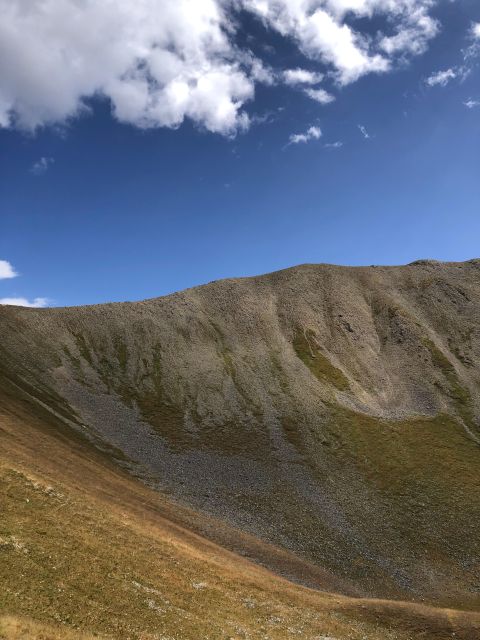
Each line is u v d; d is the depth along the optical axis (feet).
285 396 383.45
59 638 66.69
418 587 208.13
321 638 115.85
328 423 353.10
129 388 367.04
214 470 278.05
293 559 199.31
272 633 108.37
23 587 79.56
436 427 356.59
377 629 133.49
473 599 202.39
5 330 370.53
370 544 233.35
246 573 148.15
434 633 136.36
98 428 289.94
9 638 60.70
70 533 108.78
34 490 122.93
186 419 340.39
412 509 263.29
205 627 96.58
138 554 118.11
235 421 345.92
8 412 202.39
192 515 207.31
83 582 90.89
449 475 294.66
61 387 330.95
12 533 96.17
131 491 194.29
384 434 342.23
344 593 182.80
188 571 124.57
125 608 89.35
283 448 318.04
